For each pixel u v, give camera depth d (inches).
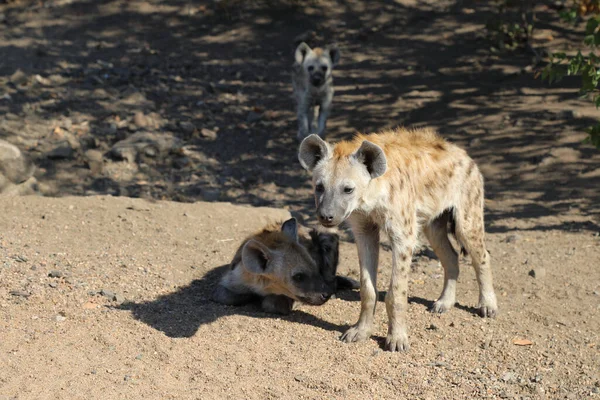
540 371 282.8
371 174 278.7
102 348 283.7
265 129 702.5
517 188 550.0
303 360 283.7
